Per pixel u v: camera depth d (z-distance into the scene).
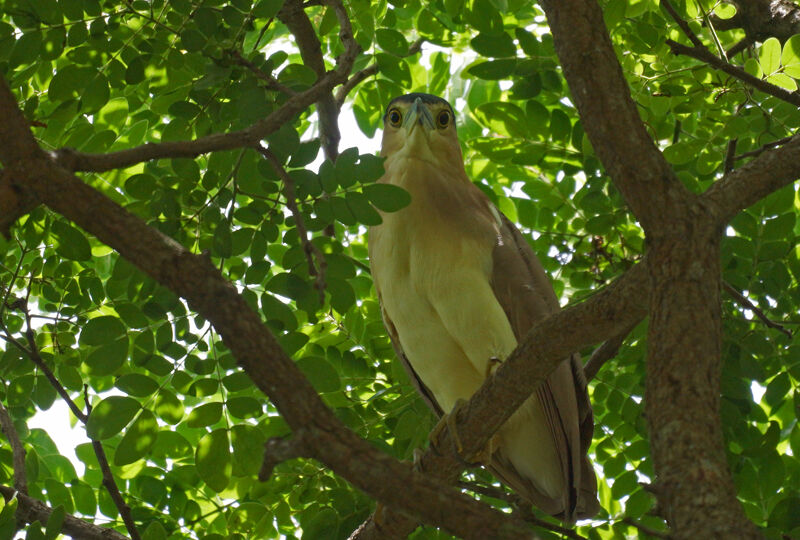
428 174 8.97
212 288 4.45
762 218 9.21
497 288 8.52
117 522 9.28
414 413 9.14
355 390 9.64
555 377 8.09
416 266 8.57
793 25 9.68
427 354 8.77
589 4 5.29
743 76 8.30
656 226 4.79
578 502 8.38
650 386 4.31
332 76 6.41
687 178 9.54
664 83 9.02
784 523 8.04
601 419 9.85
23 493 8.03
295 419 4.22
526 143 9.74
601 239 9.88
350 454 4.11
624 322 5.24
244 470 7.54
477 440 6.90
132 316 7.61
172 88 8.30
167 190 7.50
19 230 8.57
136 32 7.83
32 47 7.46
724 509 3.68
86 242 7.95
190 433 9.57
